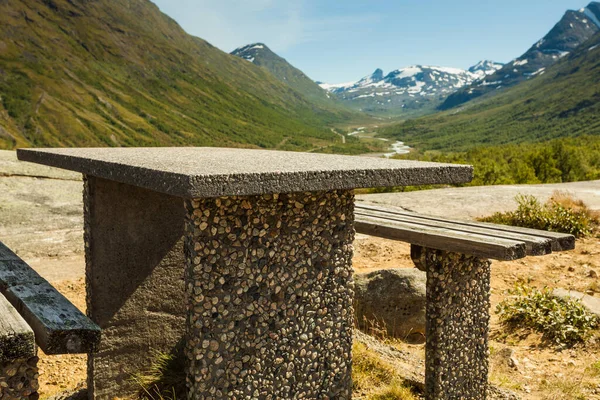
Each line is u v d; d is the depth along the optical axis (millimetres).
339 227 3164
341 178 2678
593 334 5324
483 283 3809
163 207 4297
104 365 4184
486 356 3910
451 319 3592
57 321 2467
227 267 2766
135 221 4180
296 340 3053
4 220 9328
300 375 3088
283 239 2947
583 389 4352
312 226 3051
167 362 4266
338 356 3240
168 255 4383
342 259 3197
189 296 2730
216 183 2256
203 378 2750
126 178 2812
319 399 3182
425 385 3666
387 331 5816
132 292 4242
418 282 5859
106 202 4031
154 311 4367
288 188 2494
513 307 6078
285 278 2977
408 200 12484
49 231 9258
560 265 7895
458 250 3266
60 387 4789
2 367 2160
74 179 11977
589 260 8000
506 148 71812
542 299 5988
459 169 3229
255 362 2910
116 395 4258
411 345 5578
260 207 2838
